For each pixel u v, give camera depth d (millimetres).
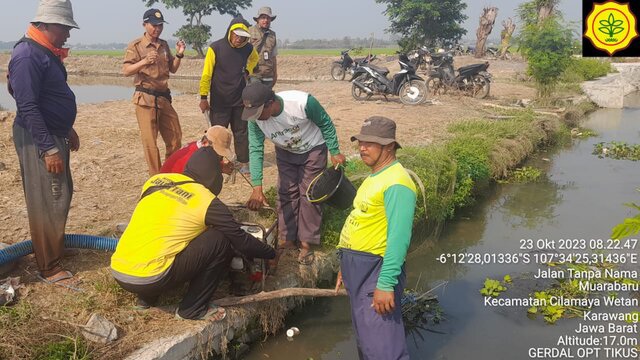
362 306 3389
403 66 13656
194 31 43906
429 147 7703
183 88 26219
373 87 14133
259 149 4488
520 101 15078
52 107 3770
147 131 5805
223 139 4137
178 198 3557
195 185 3645
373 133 3186
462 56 32844
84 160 7277
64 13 3684
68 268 4238
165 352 3463
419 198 5969
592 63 22188
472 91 15594
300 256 4742
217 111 6438
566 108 14266
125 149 8164
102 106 12789
